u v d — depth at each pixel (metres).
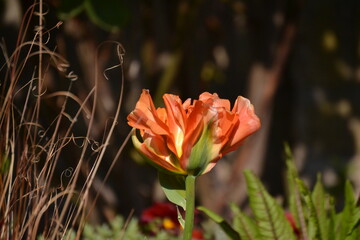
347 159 7.29
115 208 4.60
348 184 2.33
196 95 5.09
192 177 1.94
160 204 3.60
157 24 4.83
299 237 2.62
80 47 4.57
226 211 5.02
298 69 7.32
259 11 5.14
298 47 7.32
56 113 3.96
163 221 3.58
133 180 4.71
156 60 4.84
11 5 4.29
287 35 5.10
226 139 1.93
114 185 4.64
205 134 1.91
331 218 2.36
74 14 3.78
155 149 1.95
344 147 7.38
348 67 7.49
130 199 4.68
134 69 4.70
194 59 5.10
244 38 6.71
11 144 2.30
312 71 7.39
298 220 2.40
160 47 4.84
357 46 7.49
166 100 1.95
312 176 7.06
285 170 6.07
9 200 2.23
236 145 1.96
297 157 6.91
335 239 2.37
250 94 5.18
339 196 5.54
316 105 7.35
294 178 2.43
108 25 3.76
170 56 4.80
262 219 2.26
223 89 7.07
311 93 7.36
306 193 2.27
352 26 7.48
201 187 4.98
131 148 4.65
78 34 4.55
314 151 7.29
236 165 5.10
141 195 4.88
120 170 4.62
